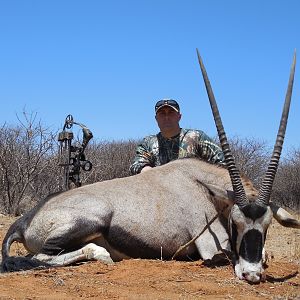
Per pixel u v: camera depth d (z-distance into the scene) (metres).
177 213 3.07
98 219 2.98
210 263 2.84
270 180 2.64
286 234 5.06
